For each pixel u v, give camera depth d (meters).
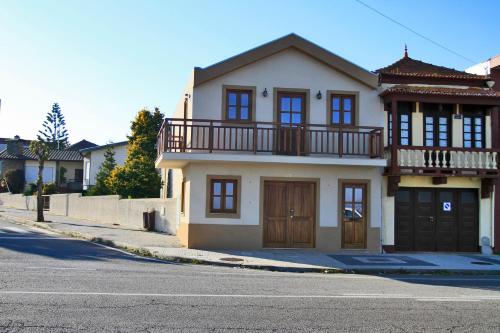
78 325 6.93
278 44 18.66
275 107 18.78
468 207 20.00
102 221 30.16
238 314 7.96
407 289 11.39
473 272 15.26
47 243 18.09
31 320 7.12
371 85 19.23
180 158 17.27
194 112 18.38
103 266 13.06
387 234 19.06
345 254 18.08
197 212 18.08
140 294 9.23
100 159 46.78
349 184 18.98
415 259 17.23
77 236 21.38
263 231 18.41
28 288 9.42
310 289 10.80
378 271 14.86
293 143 18.70
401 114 19.72
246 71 18.73
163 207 23.61
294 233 18.61
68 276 11.05
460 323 7.89
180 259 15.43
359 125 19.17
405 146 18.69
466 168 18.83
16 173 55.22
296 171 18.62
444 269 15.27
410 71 21.06
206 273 12.81
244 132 18.52
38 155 28.17
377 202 19.00
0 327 6.74
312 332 7.05
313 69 19.08
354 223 18.91
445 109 20.00
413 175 18.73
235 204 18.36
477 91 19.20
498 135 20.08
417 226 19.61
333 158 17.86
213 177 18.22
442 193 19.89
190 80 19.19
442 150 18.84
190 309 8.17
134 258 15.36
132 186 31.78
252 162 17.77
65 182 57.47
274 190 18.62
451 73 21.28
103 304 8.26
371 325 7.58
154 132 37.12
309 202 18.77
